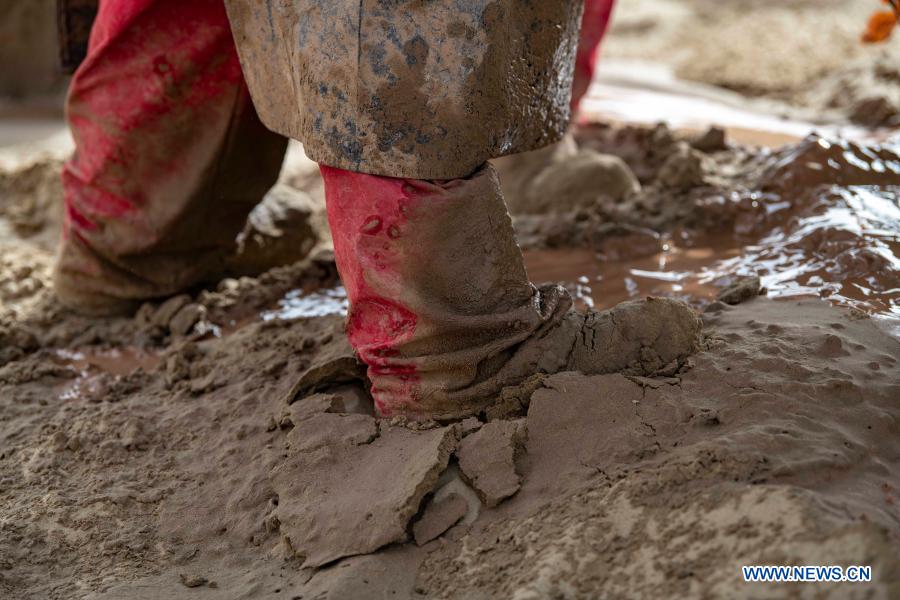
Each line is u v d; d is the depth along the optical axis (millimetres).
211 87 2830
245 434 2645
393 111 2521
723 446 2428
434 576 2436
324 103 2545
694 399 2520
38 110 5145
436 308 2541
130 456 2652
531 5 2555
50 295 3061
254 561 2498
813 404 2490
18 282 3104
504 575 2410
